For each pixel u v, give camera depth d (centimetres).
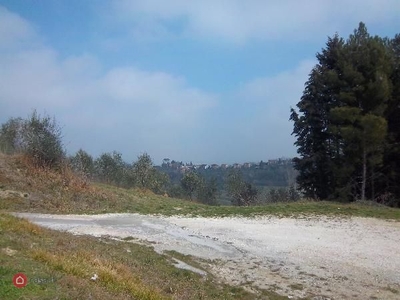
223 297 1050
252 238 1664
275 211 2389
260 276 1218
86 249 1118
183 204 2802
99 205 2403
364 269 1278
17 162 2622
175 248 1473
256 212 2367
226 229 1841
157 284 1024
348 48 3061
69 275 788
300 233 1773
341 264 1325
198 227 1877
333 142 3219
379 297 1073
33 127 2800
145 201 2730
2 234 1023
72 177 2688
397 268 1288
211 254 1424
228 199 4709
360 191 3100
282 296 1080
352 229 1877
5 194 2211
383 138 2803
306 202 2748
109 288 795
